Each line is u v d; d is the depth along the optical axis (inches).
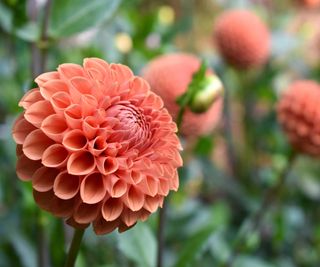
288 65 44.5
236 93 40.6
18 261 27.6
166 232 31.1
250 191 36.1
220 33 32.5
